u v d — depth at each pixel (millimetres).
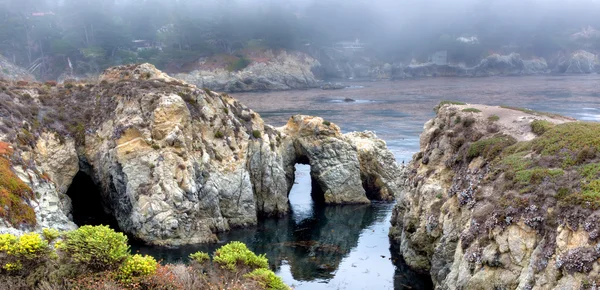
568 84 187125
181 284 25750
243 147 53031
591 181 25391
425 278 37625
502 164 33000
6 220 32625
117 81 58188
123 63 173875
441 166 41375
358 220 53406
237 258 29781
